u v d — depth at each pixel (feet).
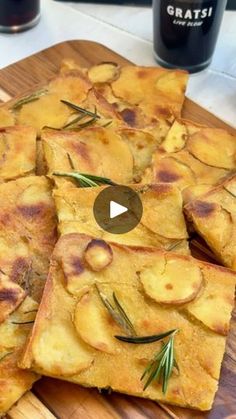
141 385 0.83
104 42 1.45
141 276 0.89
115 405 0.85
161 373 0.83
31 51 1.43
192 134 1.10
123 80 1.21
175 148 1.08
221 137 1.10
